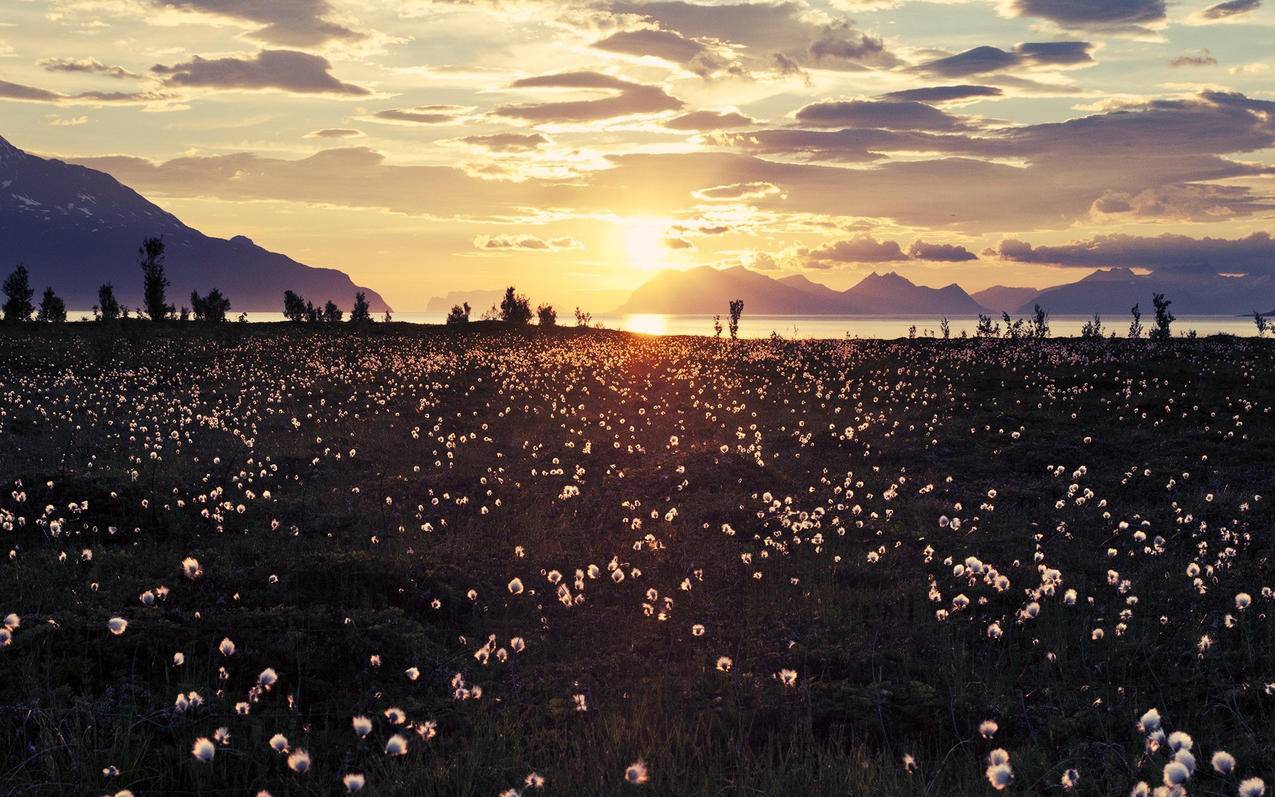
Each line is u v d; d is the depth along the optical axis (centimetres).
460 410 2914
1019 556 1356
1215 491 1767
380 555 1226
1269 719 725
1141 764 629
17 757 632
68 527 1328
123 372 3572
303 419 2677
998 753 511
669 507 1658
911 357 4512
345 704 767
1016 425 2567
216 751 641
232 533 1402
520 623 1048
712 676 866
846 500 1739
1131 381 3256
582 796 601
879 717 747
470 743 699
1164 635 991
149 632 854
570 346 5356
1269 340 5034
